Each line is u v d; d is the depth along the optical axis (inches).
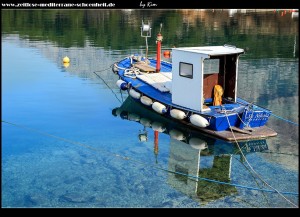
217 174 557.0
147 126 748.6
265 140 659.4
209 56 637.9
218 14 2578.7
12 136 682.2
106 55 1380.4
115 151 630.5
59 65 1231.5
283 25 2123.5
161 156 614.2
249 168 576.1
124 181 534.6
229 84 719.1
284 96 922.7
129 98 890.7
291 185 524.7
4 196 493.4
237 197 494.6
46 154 614.9
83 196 496.1
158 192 506.3
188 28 2025.1
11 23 2070.6
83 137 685.3
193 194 502.0
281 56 1371.8
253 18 2389.3
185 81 684.1
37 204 477.1
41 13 2471.7
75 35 1772.9
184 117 684.1
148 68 900.6
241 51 679.1
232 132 641.6
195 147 652.7
